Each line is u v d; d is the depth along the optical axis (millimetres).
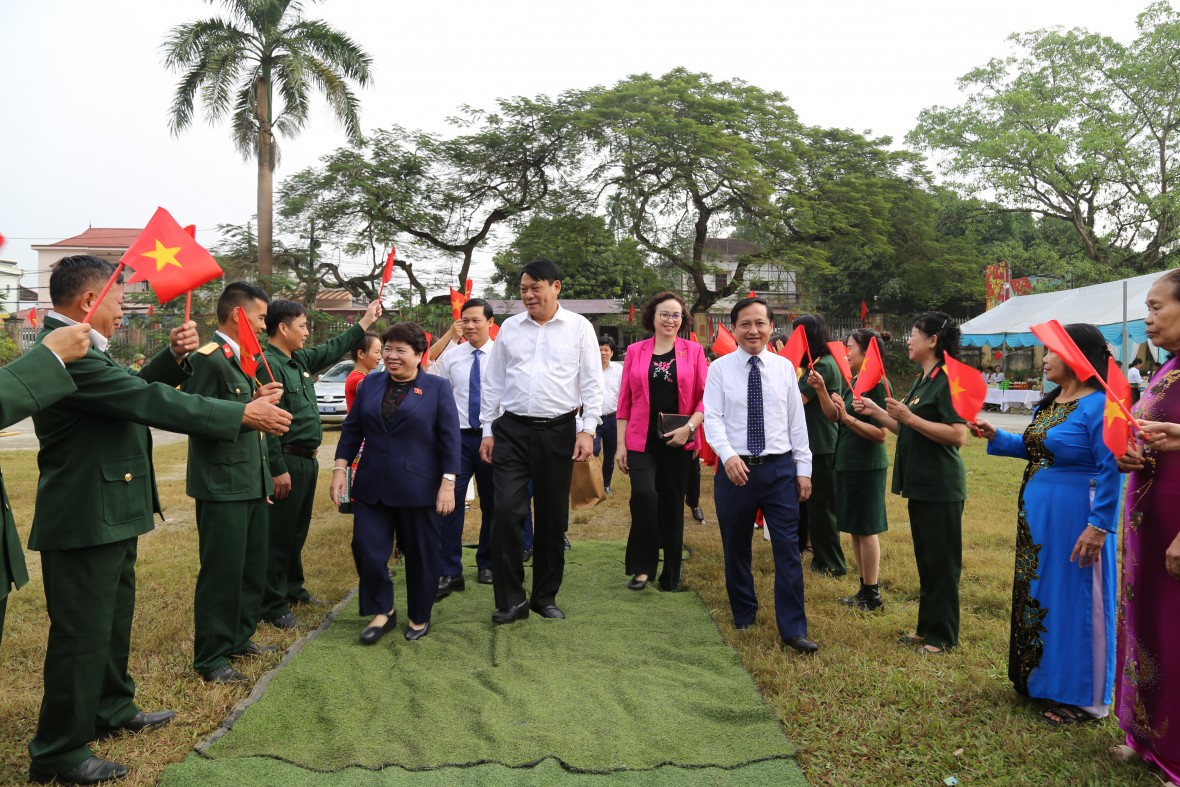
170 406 2836
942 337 4035
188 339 2941
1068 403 3285
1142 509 2836
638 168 20984
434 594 4410
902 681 3566
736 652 4039
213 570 3660
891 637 4234
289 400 4543
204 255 2947
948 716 3281
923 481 3971
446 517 5320
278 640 4254
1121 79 24688
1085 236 25922
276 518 4496
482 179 22734
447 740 3072
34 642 4168
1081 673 3189
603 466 8750
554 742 3051
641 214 21766
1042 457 3336
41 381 2344
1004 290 24516
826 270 21234
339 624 4551
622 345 30844
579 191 21688
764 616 4574
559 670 3826
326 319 21062
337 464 4414
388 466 4262
